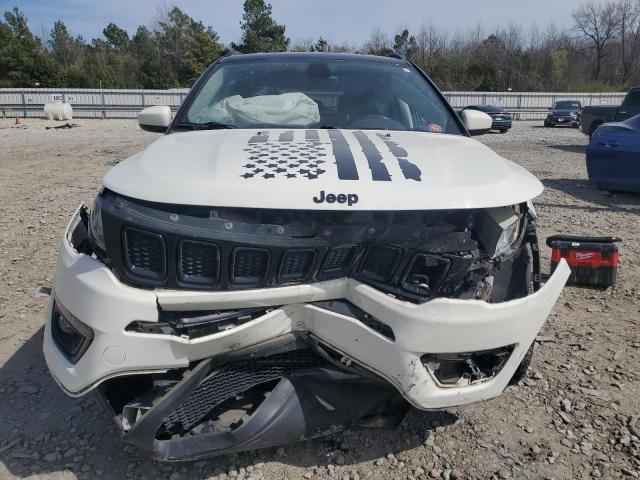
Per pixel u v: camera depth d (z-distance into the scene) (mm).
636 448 2613
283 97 3445
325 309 2188
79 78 57250
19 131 22094
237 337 2148
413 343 2131
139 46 67812
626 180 8336
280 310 2176
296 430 2287
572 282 4660
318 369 2318
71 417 2803
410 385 2186
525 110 36625
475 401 2330
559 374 3260
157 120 3521
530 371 3281
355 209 2074
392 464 2500
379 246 2168
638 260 5406
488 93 36344
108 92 32750
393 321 2127
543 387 3121
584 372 3285
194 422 2273
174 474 2412
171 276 2082
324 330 2201
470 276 2270
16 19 60938
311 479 2398
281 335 2227
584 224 6793
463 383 2312
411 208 2107
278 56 3949
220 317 2143
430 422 2803
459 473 2443
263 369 2324
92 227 2316
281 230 2115
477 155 2639
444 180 2258
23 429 2707
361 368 2244
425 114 3500
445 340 2154
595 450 2605
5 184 9258
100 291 2076
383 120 3369
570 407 2934
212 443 2201
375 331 2152
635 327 3893
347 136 2830
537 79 56156
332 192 2096
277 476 2410
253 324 2150
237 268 2121
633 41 58438
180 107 3514
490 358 2404
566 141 18375
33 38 59750
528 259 2607
